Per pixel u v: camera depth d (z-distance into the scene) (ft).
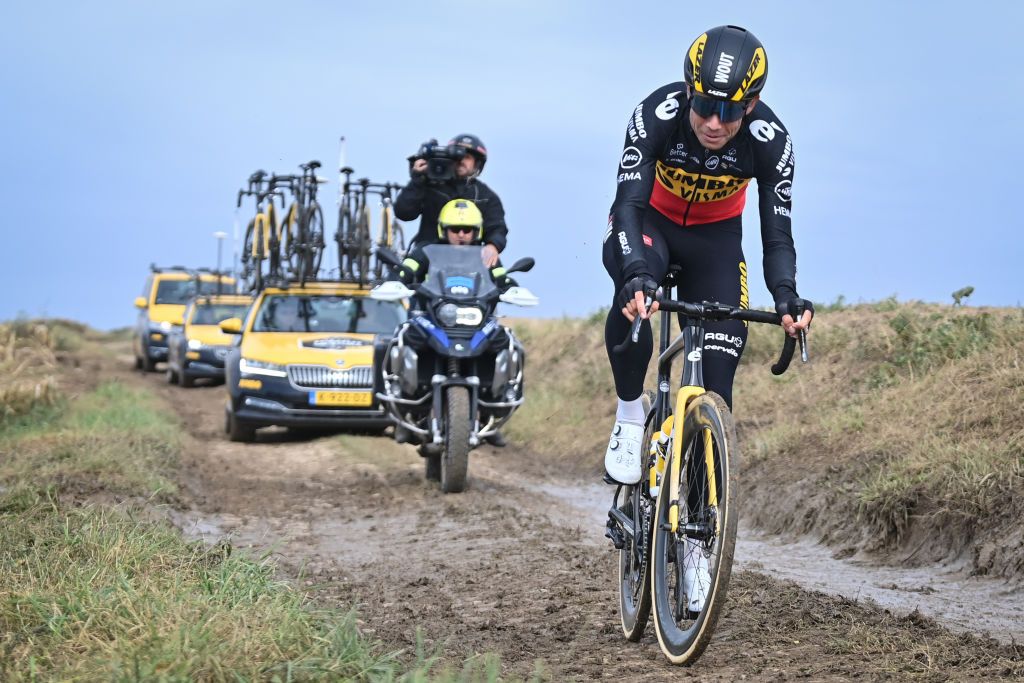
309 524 25.61
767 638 13.93
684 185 13.82
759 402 34.27
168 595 13.37
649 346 14.15
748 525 26.45
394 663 11.91
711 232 14.37
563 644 14.39
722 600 11.80
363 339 43.01
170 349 73.10
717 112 12.80
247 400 41.14
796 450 28.55
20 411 41.09
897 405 27.99
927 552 21.12
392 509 27.58
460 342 30.17
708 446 12.53
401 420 31.24
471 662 13.21
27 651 11.49
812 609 15.43
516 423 45.47
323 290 46.37
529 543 22.26
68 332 115.24
